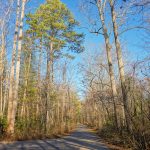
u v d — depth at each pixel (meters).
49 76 31.16
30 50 33.00
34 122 29.23
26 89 37.72
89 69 36.22
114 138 17.58
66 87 53.28
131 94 14.54
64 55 32.62
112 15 17.09
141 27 13.62
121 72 15.84
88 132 35.69
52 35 30.84
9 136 18.89
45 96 31.81
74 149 13.90
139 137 12.48
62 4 29.77
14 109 20.56
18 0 22.64
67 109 56.31
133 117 13.48
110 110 31.67
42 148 14.22
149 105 11.84
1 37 27.44
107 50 19.33
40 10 29.77
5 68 35.34
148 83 12.33
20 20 22.31
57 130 31.17
